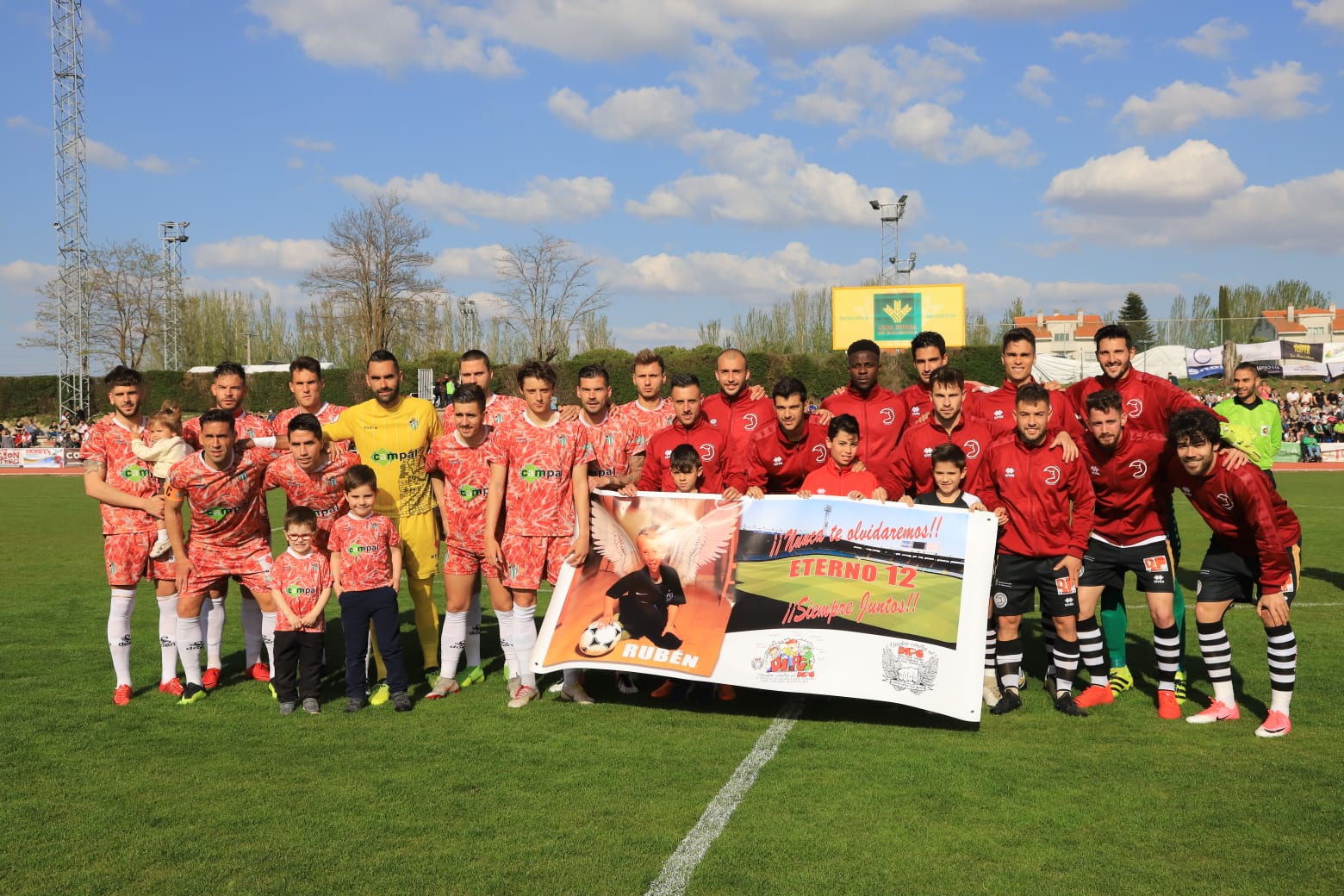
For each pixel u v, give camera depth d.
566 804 4.16
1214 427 5.08
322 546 6.46
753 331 64.12
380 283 46.41
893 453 6.29
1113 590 6.14
